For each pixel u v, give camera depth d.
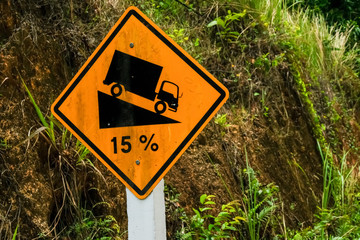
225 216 4.09
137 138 2.51
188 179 4.42
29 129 3.46
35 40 3.84
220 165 4.77
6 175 3.19
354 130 7.80
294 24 7.56
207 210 4.39
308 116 6.20
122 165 2.51
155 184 2.47
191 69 2.49
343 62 8.70
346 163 7.03
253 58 5.96
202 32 5.93
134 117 2.51
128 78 2.54
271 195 4.69
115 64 2.55
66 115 2.58
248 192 4.84
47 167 3.44
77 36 4.23
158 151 2.48
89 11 4.52
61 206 3.44
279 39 6.45
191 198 4.34
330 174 5.63
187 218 4.05
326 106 7.05
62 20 4.18
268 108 5.68
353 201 5.96
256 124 5.49
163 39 2.52
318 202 5.69
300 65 6.82
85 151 3.50
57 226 3.37
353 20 11.39
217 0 6.21
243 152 5.09
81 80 2.58
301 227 5.12
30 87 3.64
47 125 3.40
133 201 2.49
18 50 3.66
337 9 11.21
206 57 5.68
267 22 6.45
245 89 5.65
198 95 2.48
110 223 3.62
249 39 6.06
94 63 2.57
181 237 3.83
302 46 7.54
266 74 5.89
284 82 6.13
